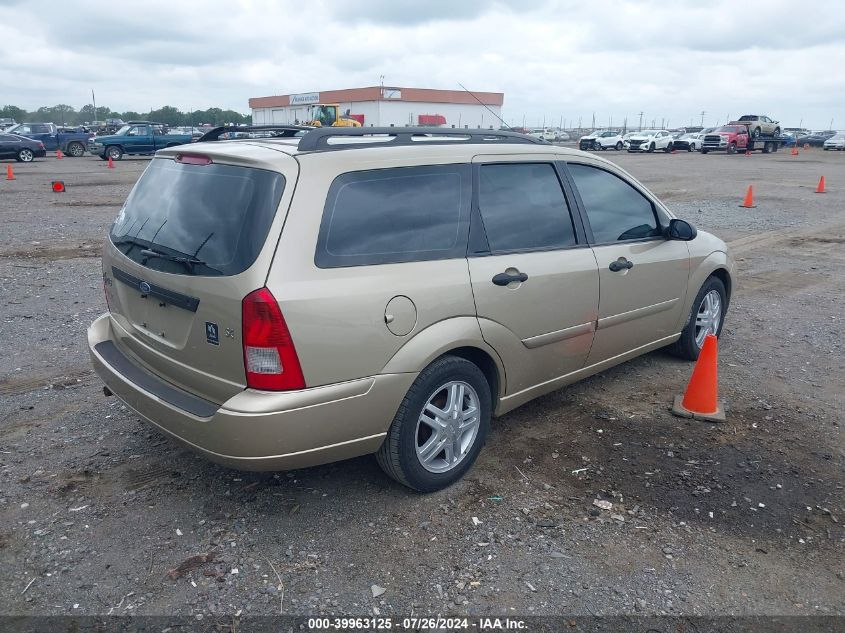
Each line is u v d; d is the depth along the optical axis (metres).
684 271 5.40
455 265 3.67
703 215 15.42
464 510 3.67
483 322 3.79
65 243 10.91
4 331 6.43
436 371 3.61
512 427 4.69
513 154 4.19
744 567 3.26
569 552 3.34
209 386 3.32
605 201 4.77
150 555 3.26
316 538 3.41
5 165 29.28
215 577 3.12
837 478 4.07
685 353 5.88
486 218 3.92
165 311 3.52
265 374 3.09
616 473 4.09
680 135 49.50
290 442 3.16
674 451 4.37
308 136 3.43
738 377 5.68
